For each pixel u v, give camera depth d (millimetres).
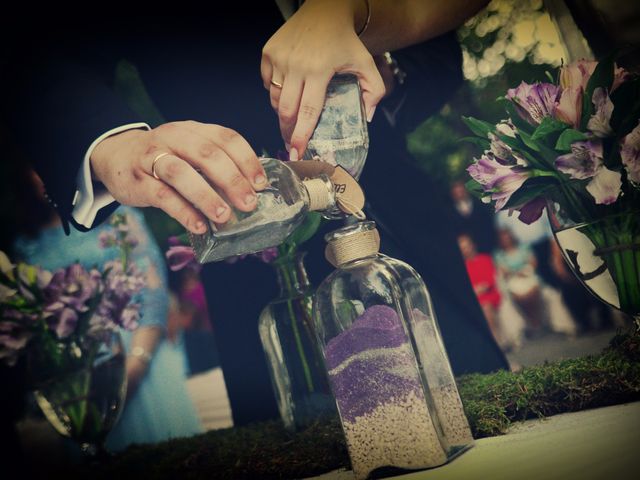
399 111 1341
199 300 2516
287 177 861
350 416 851
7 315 1233
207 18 1319
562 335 2312
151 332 2449
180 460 1094
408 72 1316
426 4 1173
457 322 1319
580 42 1502
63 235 2557
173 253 1190
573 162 929
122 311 1284
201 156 837
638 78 918
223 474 1000
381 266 866
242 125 1350
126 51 1332
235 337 1364
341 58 964
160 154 872
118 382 1272
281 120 1017
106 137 1059
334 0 978
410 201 1344
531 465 731
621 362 959
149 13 1305
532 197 972
